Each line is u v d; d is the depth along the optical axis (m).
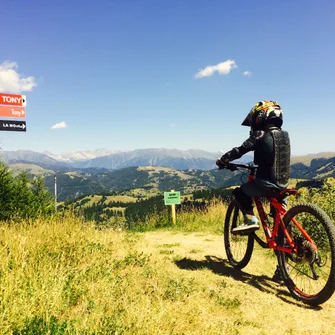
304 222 4.94
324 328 3.14
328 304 3.68
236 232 4.68
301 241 3.84
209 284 4.43
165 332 2.89
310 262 3.73
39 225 7.12
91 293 3.70
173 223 11.63
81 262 5.15
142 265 5.09
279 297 3.96
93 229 7.60
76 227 7.19
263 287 4.32
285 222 4.15
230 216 5.62
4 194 9.50
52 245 5.64
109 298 3.53
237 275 4.87
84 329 2.73
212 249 6.86
